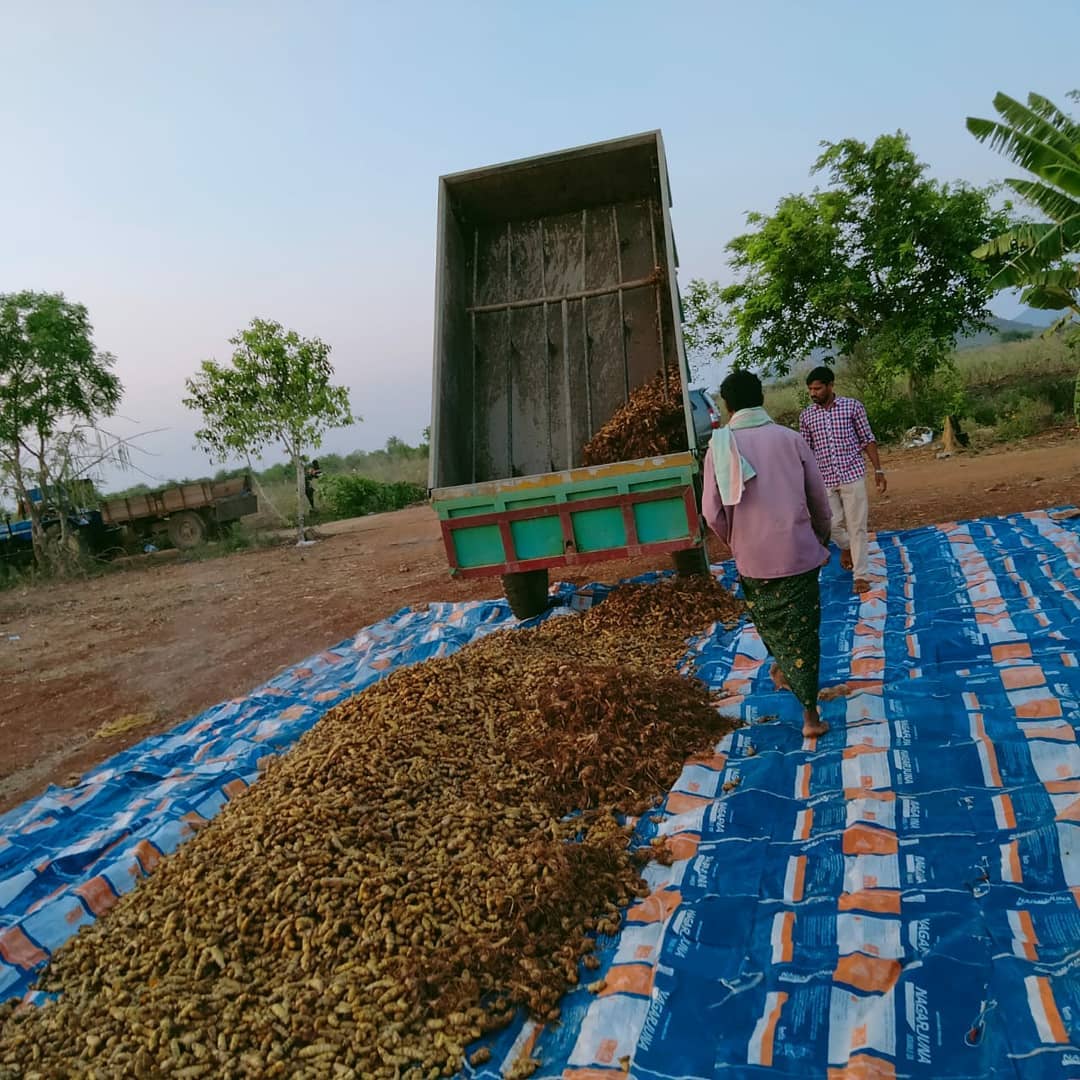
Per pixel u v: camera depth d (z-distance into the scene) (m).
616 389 7.89
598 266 8.16
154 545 21.91
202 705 7.66
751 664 5.73
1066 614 5.43
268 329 19.03
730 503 4.32
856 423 6.75
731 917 3.21
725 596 7.20
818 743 4.41
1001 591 6.14
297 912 3.43
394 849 3.77
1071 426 15.97
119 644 10.86
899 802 3.70
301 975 3.20
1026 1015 2.44
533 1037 2.84
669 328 7.78
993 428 17.44
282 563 16.62
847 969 2.80
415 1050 2.79
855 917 3.04
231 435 19.16
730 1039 2.65
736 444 4.38
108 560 21.41
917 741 4.20
